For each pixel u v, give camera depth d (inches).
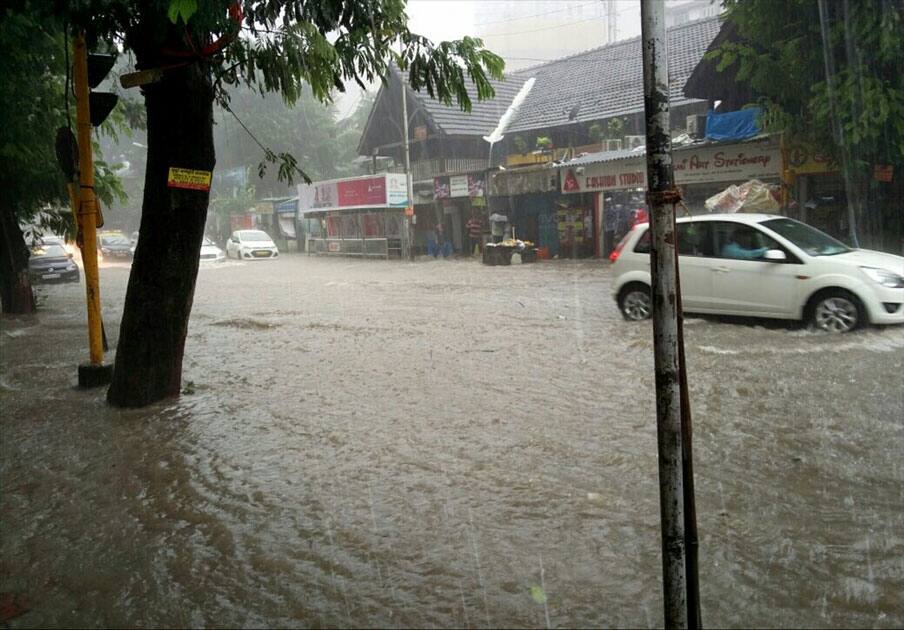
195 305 637.3
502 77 253.6
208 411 265.4
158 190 265.9
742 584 129.6
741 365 292.2
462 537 153.2
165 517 171.9
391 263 1090.1
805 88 482.0
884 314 328.5
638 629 117.3
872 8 416.2
